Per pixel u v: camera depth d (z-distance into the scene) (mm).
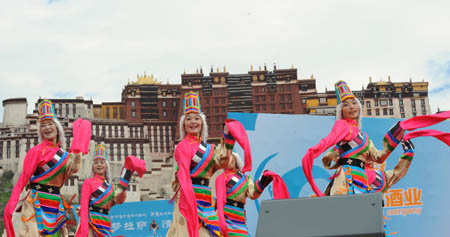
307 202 3551
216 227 6996
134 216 10906
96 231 7613
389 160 10703
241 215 7574
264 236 3482
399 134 7719
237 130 7066
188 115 7340
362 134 7754
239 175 7707
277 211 3562
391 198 10695
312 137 10266
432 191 10961
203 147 7211
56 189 7188
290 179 10016
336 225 3387
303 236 3408
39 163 7062
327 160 8000
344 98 7871
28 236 6852
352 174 7539
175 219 7191
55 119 7375
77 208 8602
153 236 10914
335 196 3504
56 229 7098
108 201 7734
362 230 3312
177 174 7230
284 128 10148
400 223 10672
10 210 6754
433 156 11133
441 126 11258
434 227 10836
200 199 7074
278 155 10016
